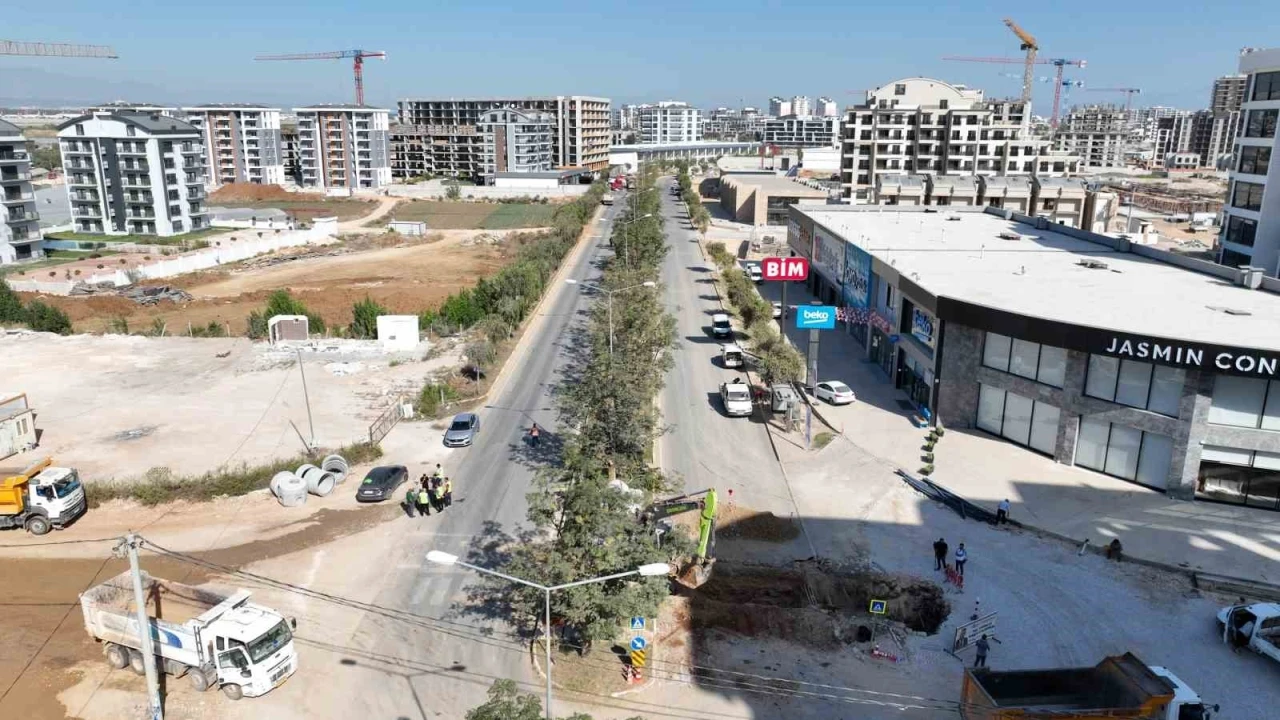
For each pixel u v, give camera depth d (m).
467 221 162.62
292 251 129.38
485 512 42.28
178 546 39.03
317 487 43.72
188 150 140.38
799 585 35.59
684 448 50.56
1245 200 83.69
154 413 55.91
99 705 28.30
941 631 32.59
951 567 36.53
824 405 57.19
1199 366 40.16
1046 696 28.05
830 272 82.06
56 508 39.91
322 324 76.38
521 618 33.47
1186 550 37.91
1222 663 30.64
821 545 38.94
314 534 40.16
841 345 73.19
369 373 64.25
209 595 30.92
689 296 92.69
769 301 89.81
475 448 50.38
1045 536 39.47
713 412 56.94
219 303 90.25
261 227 149.12
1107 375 44.38
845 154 154.38
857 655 31.31
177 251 122.12
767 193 147.38
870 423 53.50
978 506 41.94
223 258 118.12
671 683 29.59
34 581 36.00
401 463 48.19
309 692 29.06
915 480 44.91
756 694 29.09
